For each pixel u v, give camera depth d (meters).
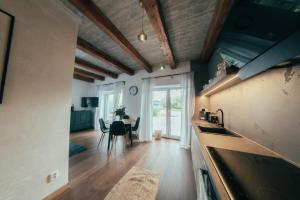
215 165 0.77
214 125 2.34
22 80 1.25
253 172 0.70
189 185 1.91
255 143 1.25
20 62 1.23
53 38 1.55
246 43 0.94
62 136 1.69
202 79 3.62
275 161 0.85
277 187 0.56
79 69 4.92
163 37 2.23
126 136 4.17
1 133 1.11
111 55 3.55
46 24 1.47
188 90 3.70
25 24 1.27
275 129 1.00
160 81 4.39
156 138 4.41
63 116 1.70
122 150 3.32
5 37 1.11
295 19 0.63
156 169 2.37
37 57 1.38
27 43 1.29
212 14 1.91
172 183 1.95
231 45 1.20
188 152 3.22
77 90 6.05
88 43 2.83
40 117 1.42
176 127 4.48
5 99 1.13
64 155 1.71
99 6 1.78
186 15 1.94
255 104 1.27
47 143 1.50
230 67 1.08
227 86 1.96
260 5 0.83
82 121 5.79
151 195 1.70
